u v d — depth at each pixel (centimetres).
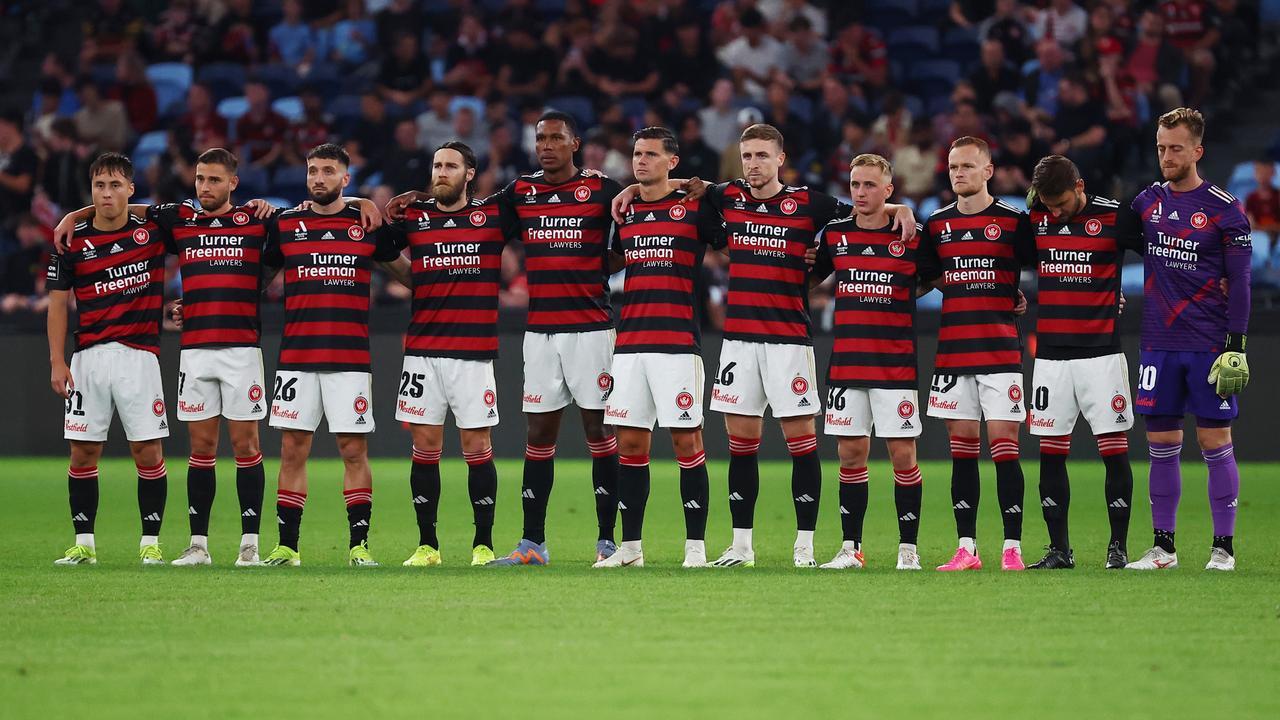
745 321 2977
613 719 1628
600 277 3066
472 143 6831
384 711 1662
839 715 1650
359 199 3052
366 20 7881
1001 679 1823
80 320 3102
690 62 7212
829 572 2783
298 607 2316
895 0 7588
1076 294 2922
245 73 7688
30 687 1778
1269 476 4972
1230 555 2942
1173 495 2984
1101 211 2914
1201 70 6794
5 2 8319
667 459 5806
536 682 1795
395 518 4056
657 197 2983
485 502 3067
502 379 5731
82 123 7225
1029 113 6456
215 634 2091
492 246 3031
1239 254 2891
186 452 5753
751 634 2092
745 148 2941
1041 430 2955
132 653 1962
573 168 3084
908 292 2961
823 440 5622
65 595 2445
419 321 3038
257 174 6919
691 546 2989
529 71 7275
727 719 1630
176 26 7838
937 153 6462
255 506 3052
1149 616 2248
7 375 5819
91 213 3114
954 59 7375
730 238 2986
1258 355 5341
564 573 2762
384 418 5750
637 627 2141
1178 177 2919
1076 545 3412
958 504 2945
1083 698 1733
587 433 3136
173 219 3086
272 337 5591
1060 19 6988
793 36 7200
